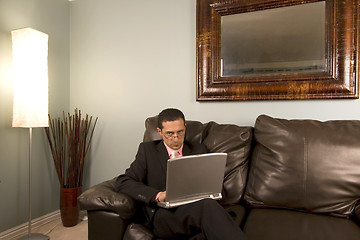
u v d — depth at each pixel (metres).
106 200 1.26
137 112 2.37
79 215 2.29
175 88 2.23
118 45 2.42
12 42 1.86
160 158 1.46
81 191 2.29
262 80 1.91
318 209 1.39
